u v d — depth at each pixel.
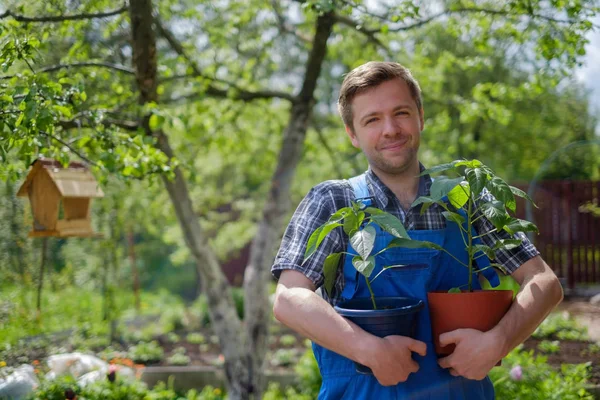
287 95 5.21
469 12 4.15
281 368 6.86
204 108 5.30
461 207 1.73
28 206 4.88
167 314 9.66
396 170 1.79
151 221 9.16
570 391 3.60
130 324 9.72
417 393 1.66
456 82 8.70
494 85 5.65
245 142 6.77
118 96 4.23
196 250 4.63
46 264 6.27
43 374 4.89
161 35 4.68
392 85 1.77
